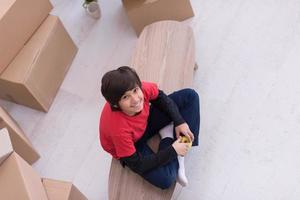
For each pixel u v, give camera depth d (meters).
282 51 2.11
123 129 1.47
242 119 1.97
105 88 1.38
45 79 2.17
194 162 1.91
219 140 1.94
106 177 1.98
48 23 2.18
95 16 2.52
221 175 1.84
